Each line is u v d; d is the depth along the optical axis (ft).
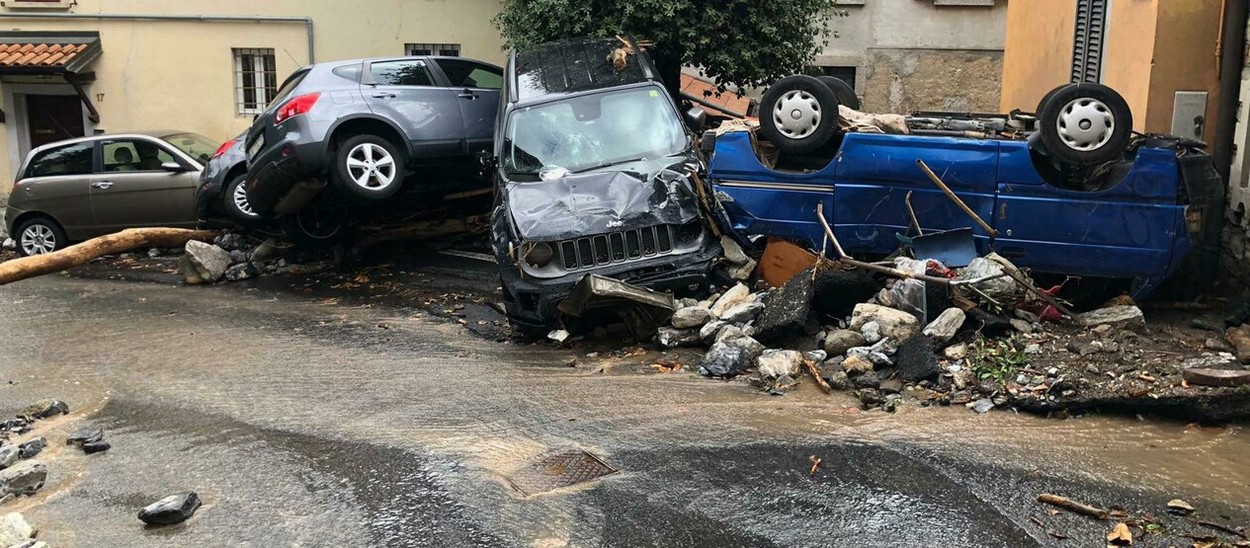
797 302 23.48
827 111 25.48
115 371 25.95
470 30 58.23
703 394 21.26
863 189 25.63
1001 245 24.90
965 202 25.00
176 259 43.75
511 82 31.22
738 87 41.86
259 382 24.04
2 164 61.36
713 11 38.29
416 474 17.56
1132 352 21.25
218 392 23.41
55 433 21.24
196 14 58.34
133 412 22.33
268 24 58.13
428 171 36.91
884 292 23.59
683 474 16.98
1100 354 21.17
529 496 16.40
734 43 39.22
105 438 20.67
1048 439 18.17
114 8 58.75
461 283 34.71
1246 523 14.74
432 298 32.81
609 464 17.57
